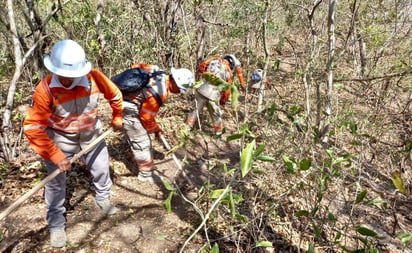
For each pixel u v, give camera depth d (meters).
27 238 3.10
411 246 3.47
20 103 5.10
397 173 2.00
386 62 5.57
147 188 3.84
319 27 5.89
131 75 3.42
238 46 7.12
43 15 5.66
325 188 2.85
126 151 4.39
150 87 3.42
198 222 3.38
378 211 3.88
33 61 5.15
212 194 2.09
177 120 5.23
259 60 4.39
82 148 3.03
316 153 3.76
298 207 3.50
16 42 3.76
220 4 6.63
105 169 3.22
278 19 7.46
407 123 4.37
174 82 3.45
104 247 3.08
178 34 6.32
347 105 4.57
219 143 4.81
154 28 6.34
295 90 5.00
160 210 3.53
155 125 3.62
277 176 3.66
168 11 6.28
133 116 3.54
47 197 2.92
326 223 3.31
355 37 5.69
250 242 3.14
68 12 5.56
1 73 5.35
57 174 2.69
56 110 2.72
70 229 3.22
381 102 4.56
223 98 4.49
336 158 2.82
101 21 6.09
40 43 4.99
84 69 2.55
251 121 3.43
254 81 4.75
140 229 3.29
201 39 5.95
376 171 4.43
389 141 4.53
